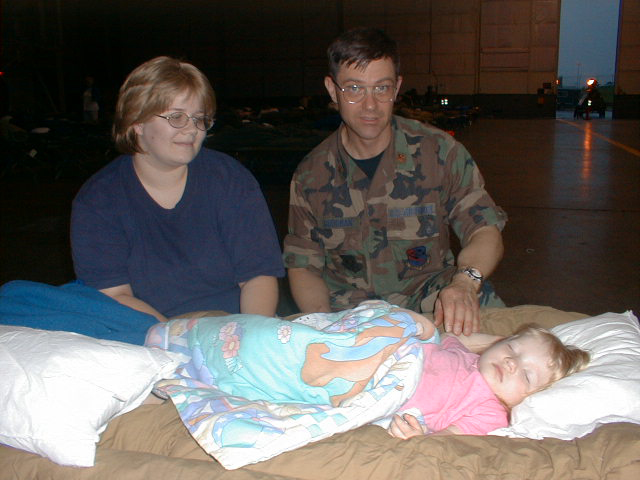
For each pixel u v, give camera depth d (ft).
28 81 66.03
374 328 5.70
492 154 43.39
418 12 78.48
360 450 4.90
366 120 7.75
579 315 7.67
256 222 7.59
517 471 4.75
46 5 67.51
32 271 17.28
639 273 16.03
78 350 5.18
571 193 27.45
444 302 6.78
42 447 4.80
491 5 77.41
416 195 8.46
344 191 8.54
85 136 35.29
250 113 46.75
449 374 6.34
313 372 5.53
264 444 4.76
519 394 6.22
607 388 5.75
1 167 35.81
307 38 80.64
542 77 78.84
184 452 5.19
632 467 4.58
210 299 7.77
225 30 81.66
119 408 5.32
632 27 77.05
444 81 80.33
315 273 8.83
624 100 79.51
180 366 6.03
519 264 17.10
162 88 6.28
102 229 7.15
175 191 7.26
